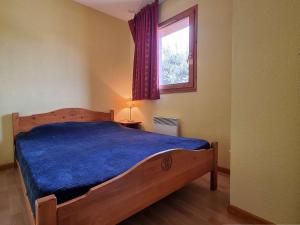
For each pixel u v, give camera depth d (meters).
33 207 1.03
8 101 2.54
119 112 3.68
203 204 1.65
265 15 1.27
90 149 1.79
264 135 1.31
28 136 2.35
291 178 1.21
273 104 1.26
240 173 1.45
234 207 1.50
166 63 3.15
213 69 2.45
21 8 2.60
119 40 3.66
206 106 2.55
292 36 1.16
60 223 0.87
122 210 1.12
